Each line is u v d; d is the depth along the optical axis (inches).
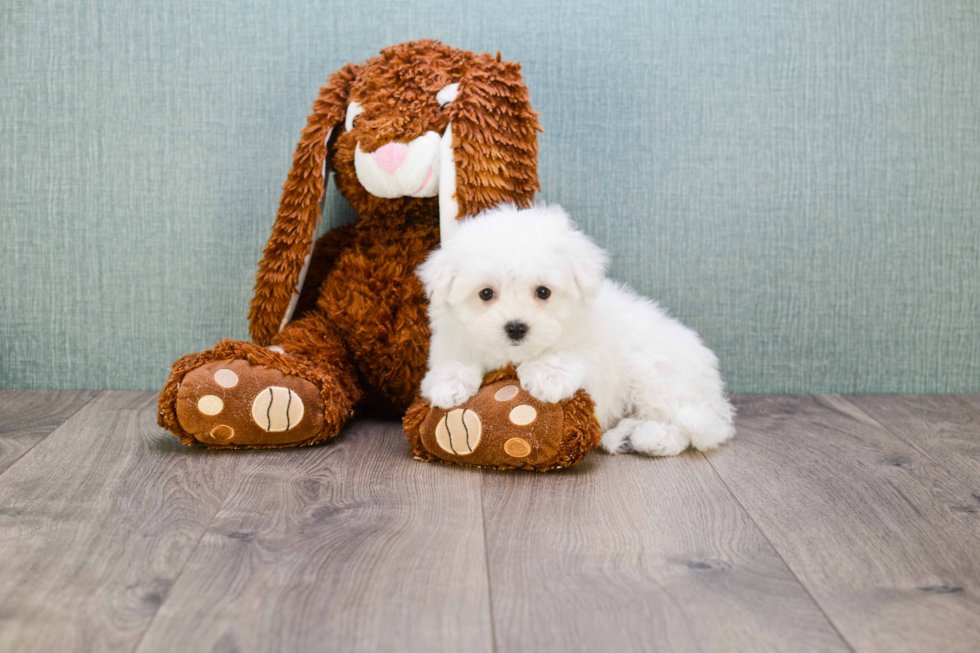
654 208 65.2
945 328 67.6
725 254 65.9
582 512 41.1
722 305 66.5
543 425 45.6
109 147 63.9
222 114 63.5
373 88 54.1
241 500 42.1
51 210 64.5
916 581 34.0
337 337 55.9
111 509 40.6
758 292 66.5
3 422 56.1
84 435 53.3
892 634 29.8
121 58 63.0
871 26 64.3
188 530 38.1
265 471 46.8
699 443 51.6
